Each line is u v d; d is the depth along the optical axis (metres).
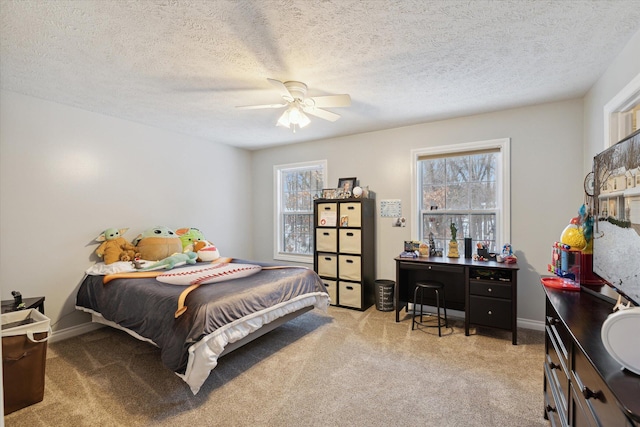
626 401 0.88
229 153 5.08
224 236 4.98
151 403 2.14
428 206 3.98
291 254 5.06
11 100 2.86
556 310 1.55
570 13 1.78
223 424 1.94
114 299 2.84
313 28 1.91
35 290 3.01
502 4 1.70
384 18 1.82
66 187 3.21
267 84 2.71
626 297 1.41
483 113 3.52
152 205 3.98
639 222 1.30
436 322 3.59
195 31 1.93
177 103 3.17
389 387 2.30
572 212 3.14
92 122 3.41
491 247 3.59
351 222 4.10
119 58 2.26
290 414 2.02
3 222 2.83
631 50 2.02
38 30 1.91
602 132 2.53
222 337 2.29
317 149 4.75
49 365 2.65
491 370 2.52
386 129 4.16
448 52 2.20
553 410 1.76
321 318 3.75
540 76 2.59
